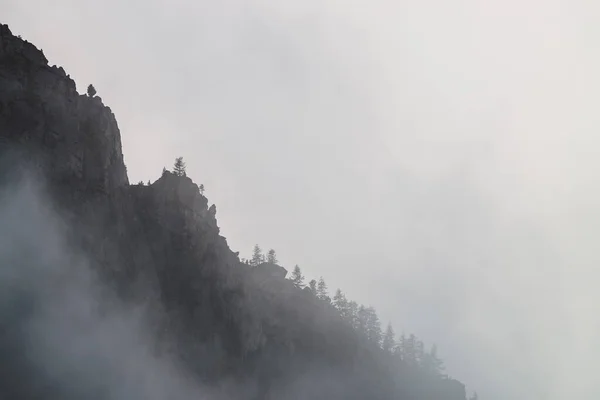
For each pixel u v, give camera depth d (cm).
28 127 12131
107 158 13750
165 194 15612
